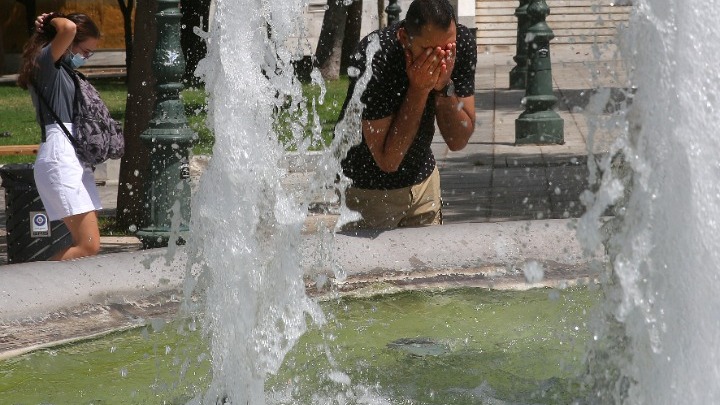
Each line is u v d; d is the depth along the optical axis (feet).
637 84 11.74
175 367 16.62
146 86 36.14
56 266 18.65
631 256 11.69
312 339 17.95
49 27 23.97
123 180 36.78
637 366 11.78
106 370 16.55
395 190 20.49
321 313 16.99
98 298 18.42
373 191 20.40
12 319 17.47
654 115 11.57
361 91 18.53
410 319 18.88
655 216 11.53
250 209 15.81
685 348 11.22
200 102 73.41
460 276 20.34
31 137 67.00
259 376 15.42
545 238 20.99
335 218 24.30
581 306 19.10
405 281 20.17
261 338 15.70
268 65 16.72
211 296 15.74
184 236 28.09
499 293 19.99
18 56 123.85
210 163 15.99
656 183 11.52
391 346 17.57
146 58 36.06
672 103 11.45
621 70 12.07
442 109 19.44
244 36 16.11
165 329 17.99
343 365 16.71
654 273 11.53
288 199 16.29
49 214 24.22
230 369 15.37
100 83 101.65
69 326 17.81
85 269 18.74
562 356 16.83
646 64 11.64
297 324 16.14
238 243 15.69
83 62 24.56
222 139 15.90
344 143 19.71
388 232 20.68
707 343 11.08
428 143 20.34
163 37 28.04
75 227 24.16
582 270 20.51
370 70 18.33
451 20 17.60
